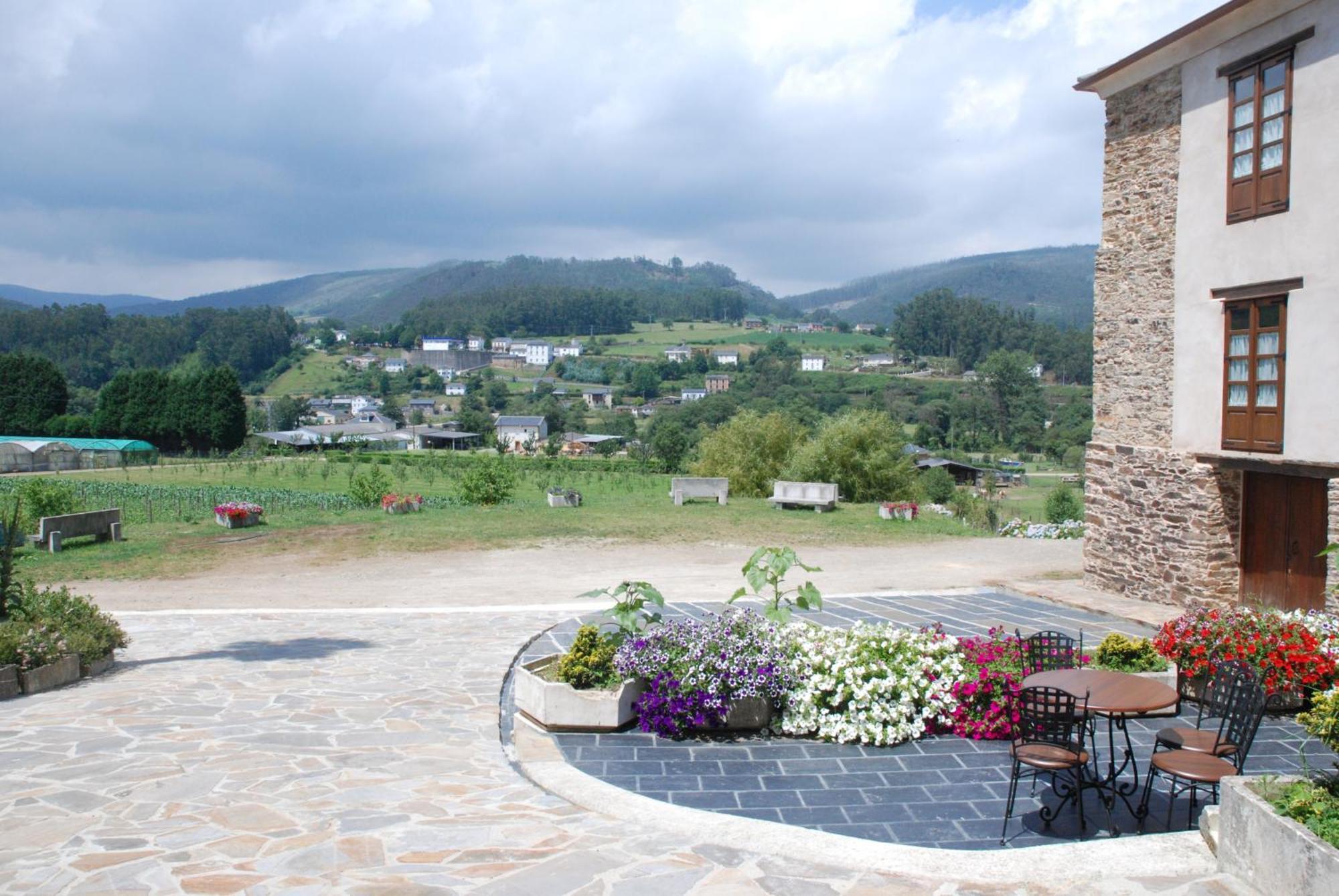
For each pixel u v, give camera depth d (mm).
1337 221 9984
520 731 7148
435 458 55719
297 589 14734
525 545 18531
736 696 6965
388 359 193500
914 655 7395
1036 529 21531
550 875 4293
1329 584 9844
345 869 4320
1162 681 7664
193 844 4613
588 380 172750
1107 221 13562
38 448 56188
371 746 6574
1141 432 12961
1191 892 4184
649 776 6188
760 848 4738
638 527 20734
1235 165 11336
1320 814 4047
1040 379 133000
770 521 22047
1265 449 10930
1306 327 10375
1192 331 12055
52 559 17516
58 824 4883
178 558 17484
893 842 5121
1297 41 10375
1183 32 11625
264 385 162750
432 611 12648
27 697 8008
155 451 63375
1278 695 7609
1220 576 11828
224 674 8984
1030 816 5535
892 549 18703
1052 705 5664
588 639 7477
